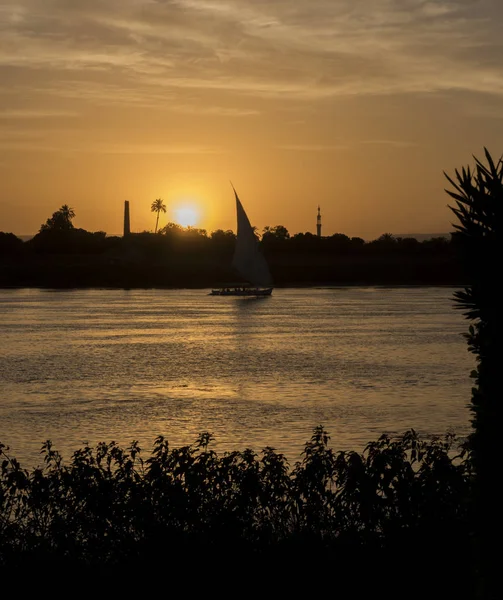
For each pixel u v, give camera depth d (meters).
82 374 102.62
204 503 20.55
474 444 13.19
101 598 19.09
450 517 19.80
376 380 94.81
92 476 21.34
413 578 19.31
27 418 69.19
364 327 173.88
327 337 152.88
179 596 19.20
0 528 20.48
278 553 19.98
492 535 12.91
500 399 12.91
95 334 162.00
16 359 119.88
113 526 20.25
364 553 19.83
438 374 99.50
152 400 80.44
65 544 19.98
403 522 20.05
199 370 106.94
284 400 79.75
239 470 21.05
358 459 21.03
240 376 100.50
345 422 66.44
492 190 13.12
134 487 20.67
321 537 20.66
